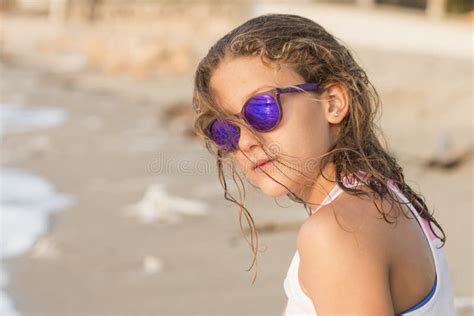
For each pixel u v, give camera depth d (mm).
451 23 35531
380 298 1705
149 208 8914
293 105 1908
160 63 24594
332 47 1964
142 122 15703
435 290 1903
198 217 8523
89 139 14102
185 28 34375
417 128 13641
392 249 1791
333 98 1957
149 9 36875
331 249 1738
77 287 6852
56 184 10766
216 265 7035
